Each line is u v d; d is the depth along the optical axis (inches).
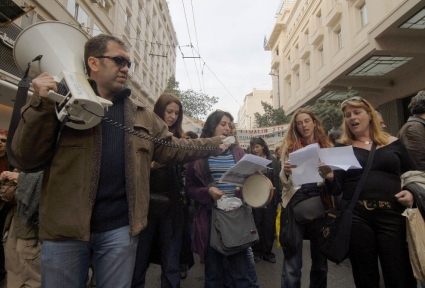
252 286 102.6
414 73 454.3
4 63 284.8
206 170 98.7
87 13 519.8
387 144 80.7
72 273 54.9
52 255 53.8
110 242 58.8
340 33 592.4
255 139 186.5
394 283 71.1
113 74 62.6
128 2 746.8
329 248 76.7
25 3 353.4
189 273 151.3
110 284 58.5
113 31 638.5
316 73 684.1
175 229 101.2
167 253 99.3
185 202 112.3
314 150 83.2
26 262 103.4
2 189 112.0
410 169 78.9
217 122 105.3
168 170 102.1
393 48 384.5
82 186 54.7
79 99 47.8
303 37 784.9
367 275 76.2
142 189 63.8
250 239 88.6
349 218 75.4
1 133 129.9
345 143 89.4
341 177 82.9
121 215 60.4
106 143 60.5
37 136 51.1
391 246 72.1
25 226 103.3
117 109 65.1
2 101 336.8
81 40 69.8
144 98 911.0
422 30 370.0
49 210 53.7
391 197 74.2
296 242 95.4
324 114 444.8
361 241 76.0
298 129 109.0
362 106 84.8
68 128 55.9
